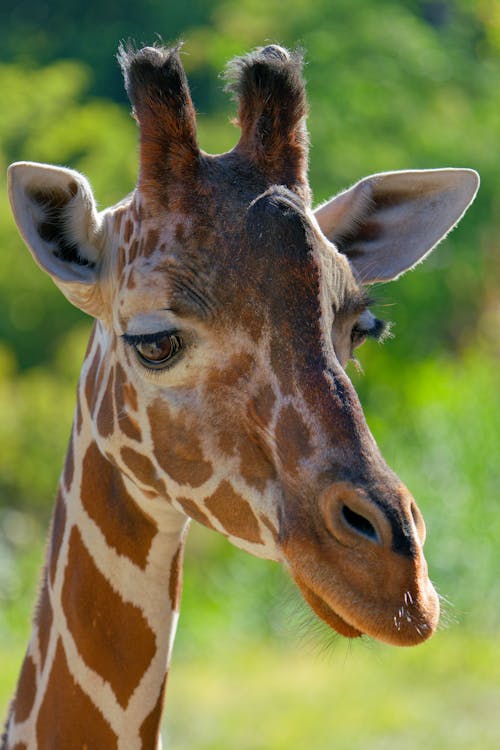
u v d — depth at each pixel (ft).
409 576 22.80
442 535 100.27
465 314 177.37
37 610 29.48
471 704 73.10
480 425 111.86
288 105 26.71
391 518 23.07
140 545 27.96
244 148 26.91
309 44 184.96
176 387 25.80
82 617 28.12
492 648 83.97
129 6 226.79
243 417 25.20
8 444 142.72
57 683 28.30
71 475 29.12
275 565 104.37
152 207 26.35
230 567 105.81
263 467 25.09
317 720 71.56
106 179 175.01
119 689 27.96
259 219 25.13
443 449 110.63
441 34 204.95
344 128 175.52
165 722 72.18
